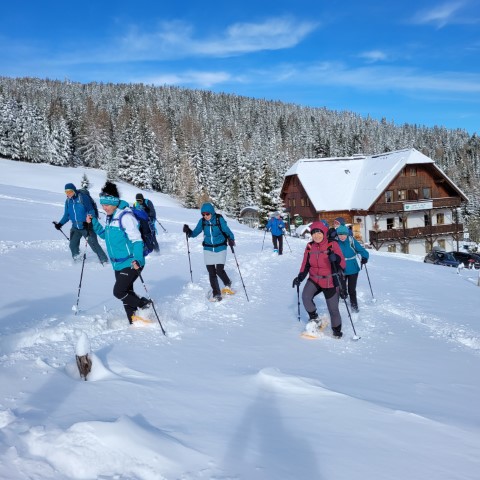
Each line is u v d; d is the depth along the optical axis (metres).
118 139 81.38
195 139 82.31
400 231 40.81
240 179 70.81
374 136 147.50
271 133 136.62
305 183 44.34
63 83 176.88
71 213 10.62
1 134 75.88
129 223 5.83
